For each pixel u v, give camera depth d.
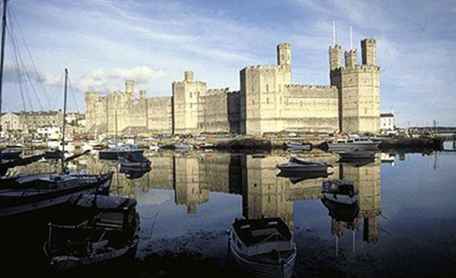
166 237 19.41
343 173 41.84
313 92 101.94
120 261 14.91
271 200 28.70
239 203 27.88
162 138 100.38
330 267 15.01
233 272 14.85
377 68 102.75
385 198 28.20
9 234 20.28
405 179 37.31
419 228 20.20
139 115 130.88
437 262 15.41
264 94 96.06
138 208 26.52
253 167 48.41
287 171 42.16
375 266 15.07
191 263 15.78
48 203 22.89
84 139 100.25
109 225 16.53
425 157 59.16
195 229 20.88
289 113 99.31
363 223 21.45
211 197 30.41
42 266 15.27
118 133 128.38
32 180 25.23
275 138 83.00
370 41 105.25
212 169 47.66
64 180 26.19
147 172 46.28
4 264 15.60
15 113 170.88
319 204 26.91
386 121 150.75
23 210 21.48
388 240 18.28
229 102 108.12
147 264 15.71
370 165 49.00
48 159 63.75
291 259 13.95
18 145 78.88
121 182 38.88
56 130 125.75
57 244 15.05
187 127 118.31
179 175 43.28
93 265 14.19
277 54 103.06
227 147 81.69
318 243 17.95
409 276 14.13
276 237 14.77
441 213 23.36
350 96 102.12
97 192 24.97
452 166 47.03
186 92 118.00
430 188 32.22
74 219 21.80
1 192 22.48
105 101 137.62
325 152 68.12
